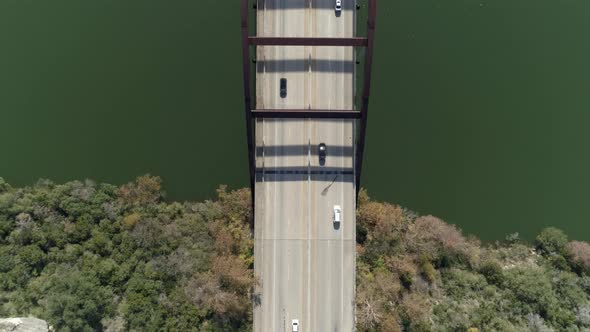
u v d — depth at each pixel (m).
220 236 84.19
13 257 80.12
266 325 81.38
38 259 80.12
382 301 82.12
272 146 83.31
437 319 82.38
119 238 83.12
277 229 82.81
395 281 83.56
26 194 84.81
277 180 83.25
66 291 76.94
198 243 84.69
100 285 79.50
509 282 85.25
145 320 77.81
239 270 80.50
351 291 81.94
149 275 80.94
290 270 82.25
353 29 83.00
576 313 83.25
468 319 82.12
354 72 82.88
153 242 83.25
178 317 79.25
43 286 78.50
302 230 82.81
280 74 82.69
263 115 79.19
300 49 82.50
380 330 80.25
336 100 82.88
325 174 83.25
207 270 82.31
